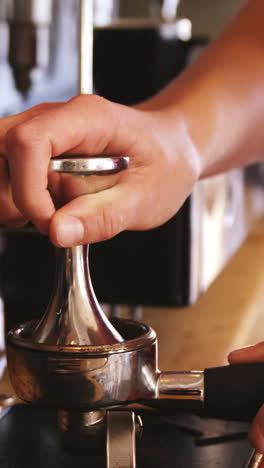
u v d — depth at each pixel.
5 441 0.48
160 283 0.75
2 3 0.92
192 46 1.01
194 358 0.71
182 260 0.74
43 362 0.36
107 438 0.40
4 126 0.40
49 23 0.92
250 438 0.41
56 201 0.36
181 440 0.48
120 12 1.40
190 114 0.59
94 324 0.37
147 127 0.45
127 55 0.99
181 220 0.73
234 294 0.96
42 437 0.48
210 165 0.62
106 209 0.36
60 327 0.37
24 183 0.34
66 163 0.34
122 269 0.75
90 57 0.44
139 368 0.37
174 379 0.40
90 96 0.39
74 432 0.41
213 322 0.84
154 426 0.50
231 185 0.94
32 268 0.77
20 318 0.78
